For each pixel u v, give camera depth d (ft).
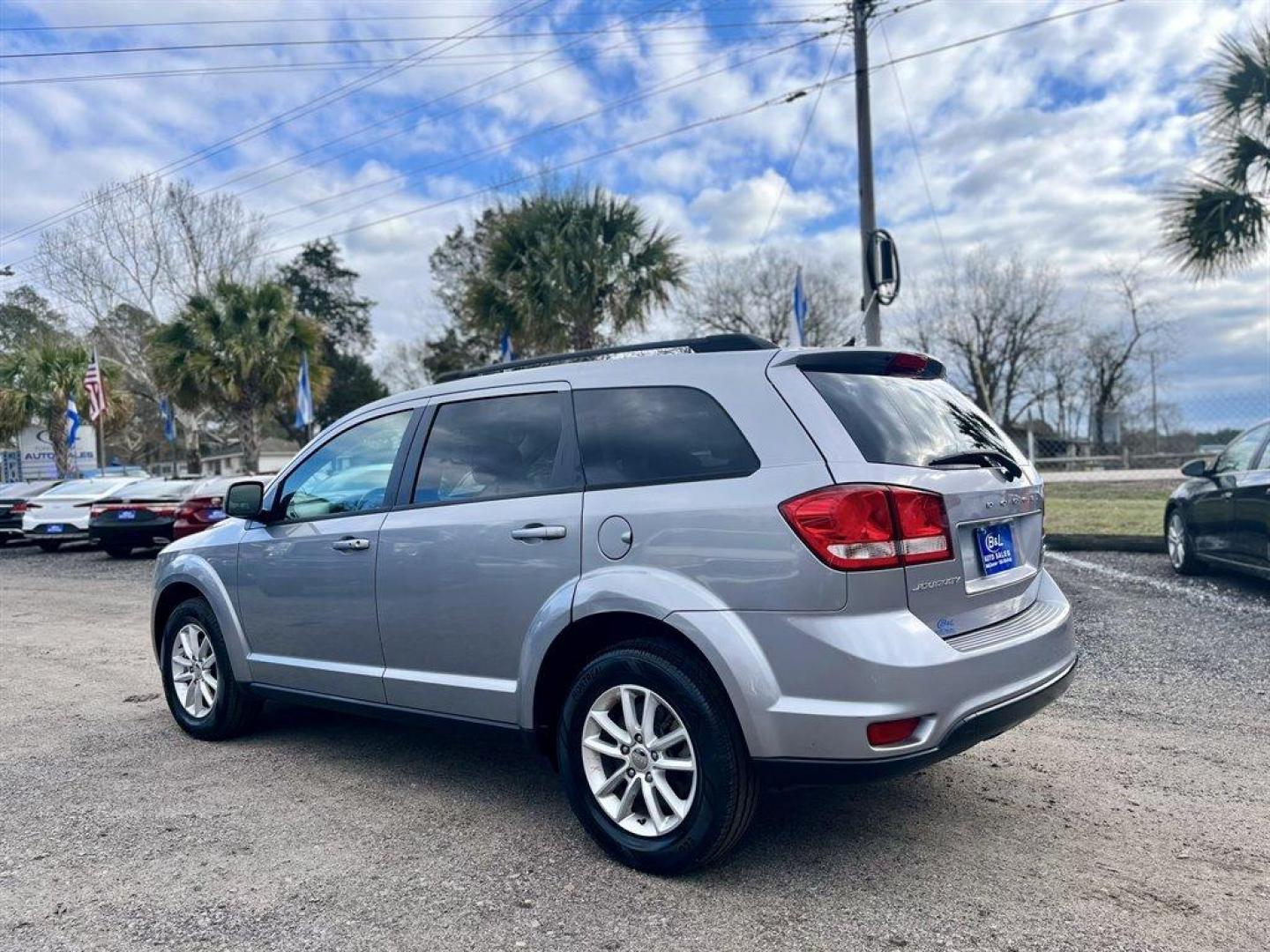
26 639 28.19
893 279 41.22
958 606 10.32
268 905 10.14
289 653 14.98
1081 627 22.48
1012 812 12.20
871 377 11.36
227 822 12.59
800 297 40.88
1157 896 9.87
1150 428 79.46
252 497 15.23
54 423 94.68
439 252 154.92
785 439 10.20
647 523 10.66
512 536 11.81
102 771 14.92
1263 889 9.99
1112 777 13.35
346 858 11.34
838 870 10.64
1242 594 25.70
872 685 9.36
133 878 10.89
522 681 11.65
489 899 10.17
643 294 59.26
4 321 122.42
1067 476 58.75
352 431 14.70
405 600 13.03
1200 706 16.38
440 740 16.29
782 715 9.63
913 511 9.86
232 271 108.27
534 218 58.13
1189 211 38.52
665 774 10.67
